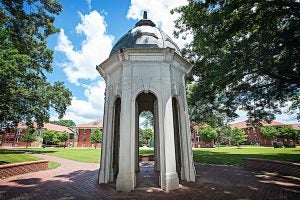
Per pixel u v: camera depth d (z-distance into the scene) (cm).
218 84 1400
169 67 895
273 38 1026
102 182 843
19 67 1870
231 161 1606
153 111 1377
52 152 3106
